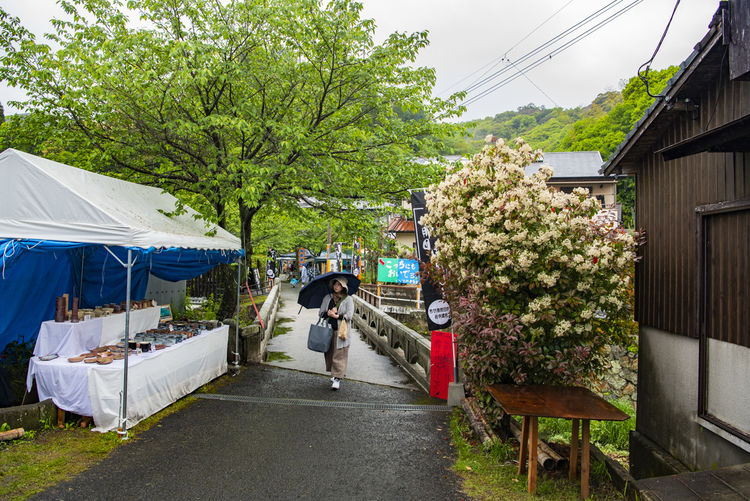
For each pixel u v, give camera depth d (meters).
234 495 3.67
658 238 4.99
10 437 4.37
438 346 6.71
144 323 6.67
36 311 6.27
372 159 8.16
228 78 7.04
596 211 4.75
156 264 7.65
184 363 6.13
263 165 7.24
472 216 4.68
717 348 4.15
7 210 5.12
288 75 7.38
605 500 3.64
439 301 6.75
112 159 7.45
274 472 4.11
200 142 7.81
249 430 5.11
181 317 10.17
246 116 7.35
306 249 38.50
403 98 8.08
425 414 5.95
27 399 5.21
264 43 7.49
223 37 7.20
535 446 3.69
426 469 4.28
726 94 4.02
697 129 4.40
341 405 6.21
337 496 3.72
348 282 7.45
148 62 6.63
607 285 4.54
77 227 4.82
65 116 7.26
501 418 4.67
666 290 4.83
